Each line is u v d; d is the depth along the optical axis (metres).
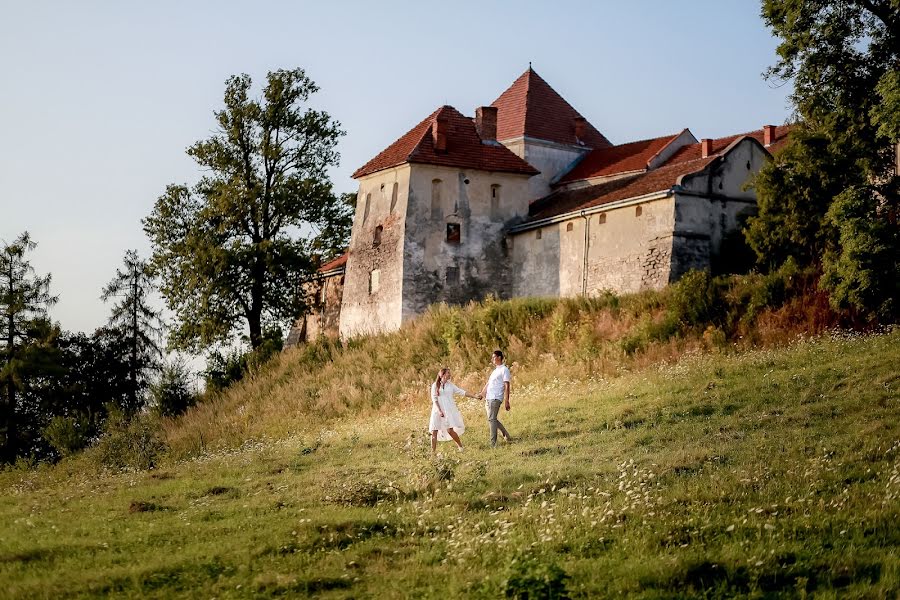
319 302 54.56
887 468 15.51
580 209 41.94
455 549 12.91
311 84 50.69
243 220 49.41
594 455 18.61
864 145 33.41
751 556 11.82
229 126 49.44
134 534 14.94
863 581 11.01
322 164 50.97
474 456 20.02
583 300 37.31
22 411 48.59
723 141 45.00
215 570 12.73
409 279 45.19
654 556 12.25
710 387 24.09
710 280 33.84
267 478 20.14
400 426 26.44
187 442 35.19
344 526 14.53
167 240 49.62
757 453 17.41
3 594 11.88
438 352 38.41
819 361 25.48
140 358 54.84
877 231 29.44
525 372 32.31
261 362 45.97
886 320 29.62
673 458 17.48
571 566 11.96
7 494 23.31
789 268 32.72
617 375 29.42
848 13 32.75
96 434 39.28
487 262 46.84
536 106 53.91
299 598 11.57
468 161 47.00
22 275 50.34
